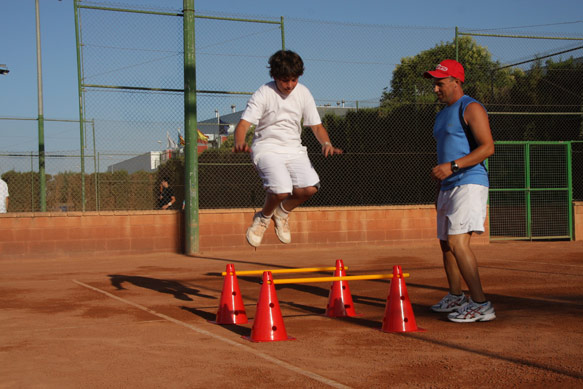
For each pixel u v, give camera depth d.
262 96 4.97
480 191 5.36
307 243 13.20
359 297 7.07
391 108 14.95
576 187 15.98
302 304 6.66
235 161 14.07
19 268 10.40
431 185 15.07
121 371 3.86
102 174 13.41
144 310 6.23
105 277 9.04
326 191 14.93
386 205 14.09
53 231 11.93
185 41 12.43
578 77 16.84
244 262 10.99
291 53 4.84
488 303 5.46
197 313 6.06
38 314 5.99
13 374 3.79
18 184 14.77
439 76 5.45
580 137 17.09
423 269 9.60
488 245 13.87
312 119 5.13
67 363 4.06
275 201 5.01
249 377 3.70
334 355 4.25
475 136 5.30
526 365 3.88
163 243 12.62
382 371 3.80
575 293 6.97
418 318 5.68
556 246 13.53
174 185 13.55
